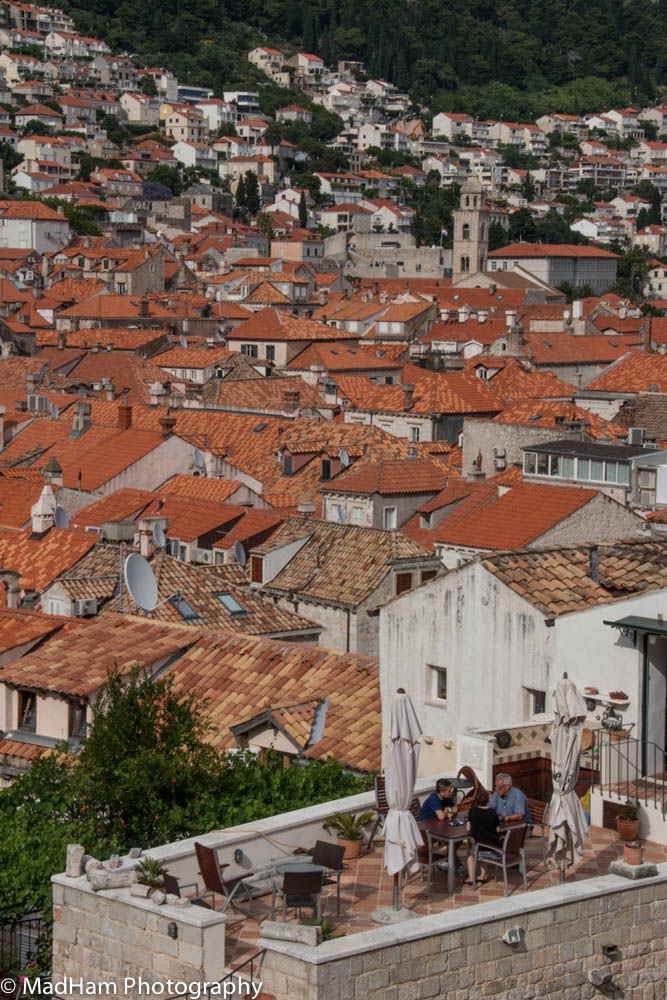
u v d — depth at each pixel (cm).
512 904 3462
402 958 3272
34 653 6925
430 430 17350
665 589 4566
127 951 3459
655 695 4556
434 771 5141
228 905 3662
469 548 9394
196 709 5434
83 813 5053
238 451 14525
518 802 3941
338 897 3650
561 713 3844
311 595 9731
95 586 8844
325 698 6378
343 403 18738
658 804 4188
